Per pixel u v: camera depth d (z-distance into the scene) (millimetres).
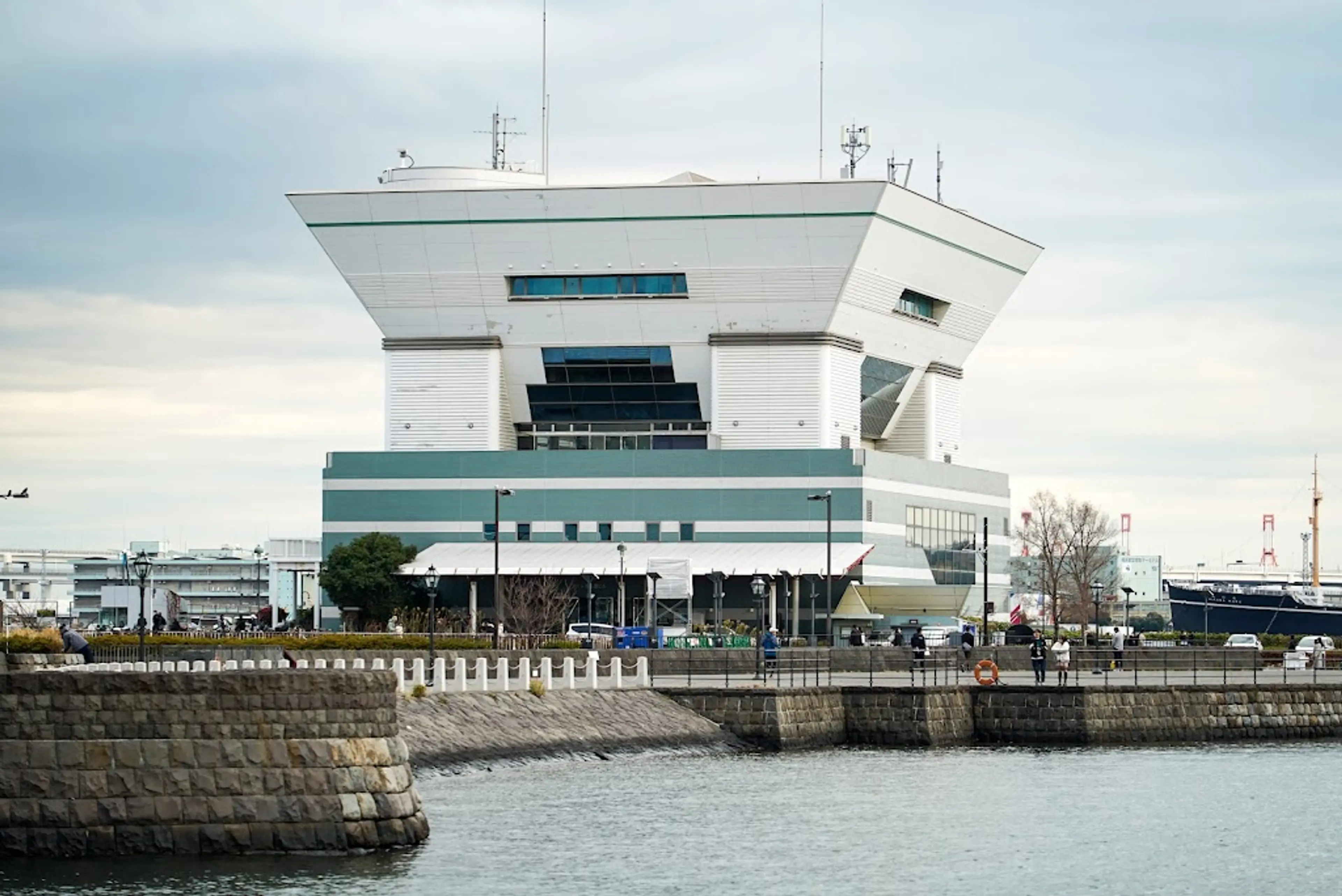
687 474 188500
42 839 58719
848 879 70438
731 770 101688
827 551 174875
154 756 59594
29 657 102062
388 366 193875
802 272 184750
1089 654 146625
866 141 197875
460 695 101000
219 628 182500
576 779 95250
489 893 63344
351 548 188000
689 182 188000
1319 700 125250
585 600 190500
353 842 61344
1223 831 83062
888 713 116688
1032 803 90625
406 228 188750
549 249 187750
